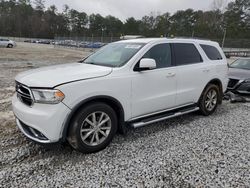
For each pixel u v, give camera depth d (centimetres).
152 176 293
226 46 4106
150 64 362
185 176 295
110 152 347
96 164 315
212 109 535
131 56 382
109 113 346
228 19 6581
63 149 351
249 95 719
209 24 6762
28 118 307
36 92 302
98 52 463
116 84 346
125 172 300
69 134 321
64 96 299
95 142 343
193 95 478
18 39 8588
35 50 3222
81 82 313
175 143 383
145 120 400
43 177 284
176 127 454
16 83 349
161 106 418
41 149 349
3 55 2100
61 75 322
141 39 446
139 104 381
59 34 10900
